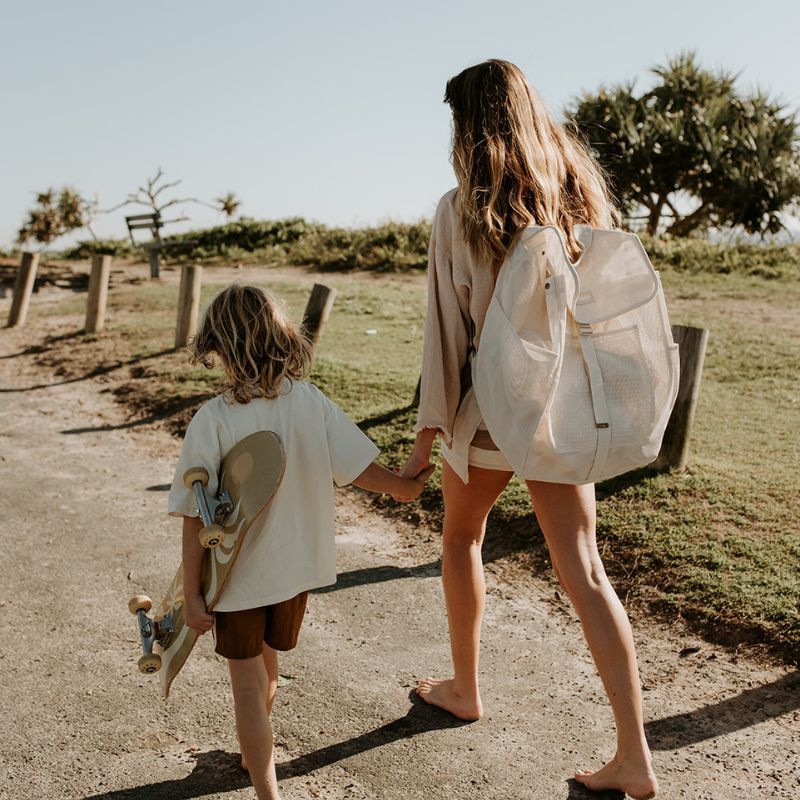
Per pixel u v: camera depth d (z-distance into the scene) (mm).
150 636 2523
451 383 2549
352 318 10812
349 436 2492
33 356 9773
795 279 12805
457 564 2770
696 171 21375
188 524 2350
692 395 4871
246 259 17875
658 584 3803
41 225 27328
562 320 2246
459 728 2859
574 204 2504
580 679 3184
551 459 2238
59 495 5398
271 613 2447
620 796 2482
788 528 4172
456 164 2461
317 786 2562
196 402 7375
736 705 2947
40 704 3031
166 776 2627
